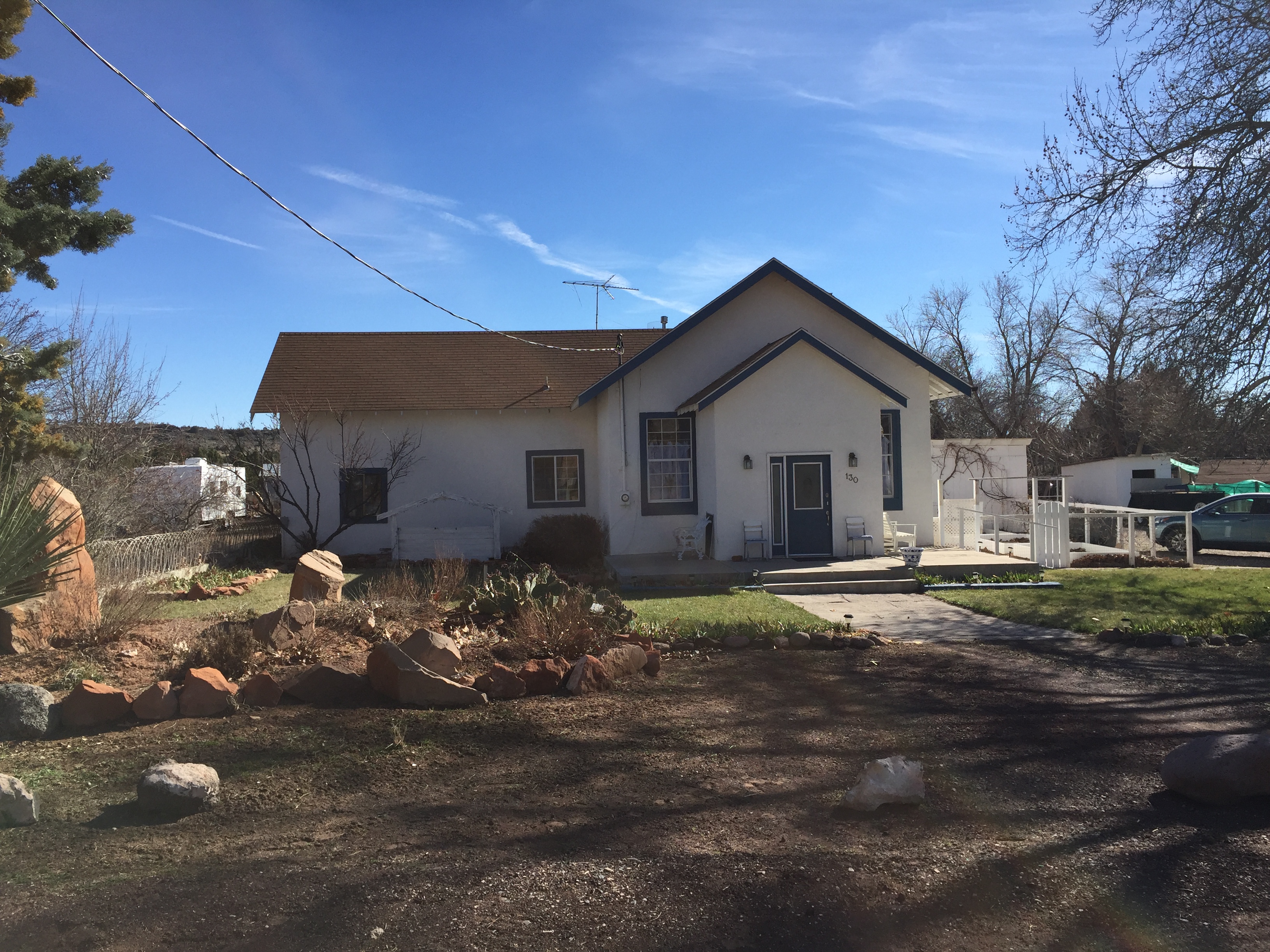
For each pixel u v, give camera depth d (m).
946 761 6.16
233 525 23.88
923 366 20.03
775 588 16.20
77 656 8.20
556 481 22.41
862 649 10.16
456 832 4.79
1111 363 34.91
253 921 3.76
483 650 8.81
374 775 5.71
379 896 4.00
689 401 19.88
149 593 11.45
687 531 18.53
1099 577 17.33
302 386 22.47
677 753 6.24
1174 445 15.45
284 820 4.96
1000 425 45.81
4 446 11.65
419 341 25.20
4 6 10.80
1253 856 4.59
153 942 3.58
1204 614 12.92
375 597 11.07
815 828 4.91
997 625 12.40
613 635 9.44
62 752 6.05
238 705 7.01
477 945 3.59
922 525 20.58
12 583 6.10
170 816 4.98
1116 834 4.88
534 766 5.94
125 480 17.48
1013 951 3.64
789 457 18.39
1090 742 6.64
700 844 4.65
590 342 25.97
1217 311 13.50
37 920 3.74
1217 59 13.86
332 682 7.36
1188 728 7.03
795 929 3.78
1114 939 3.74
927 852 4.59
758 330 20.33
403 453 21.89
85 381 20.33
